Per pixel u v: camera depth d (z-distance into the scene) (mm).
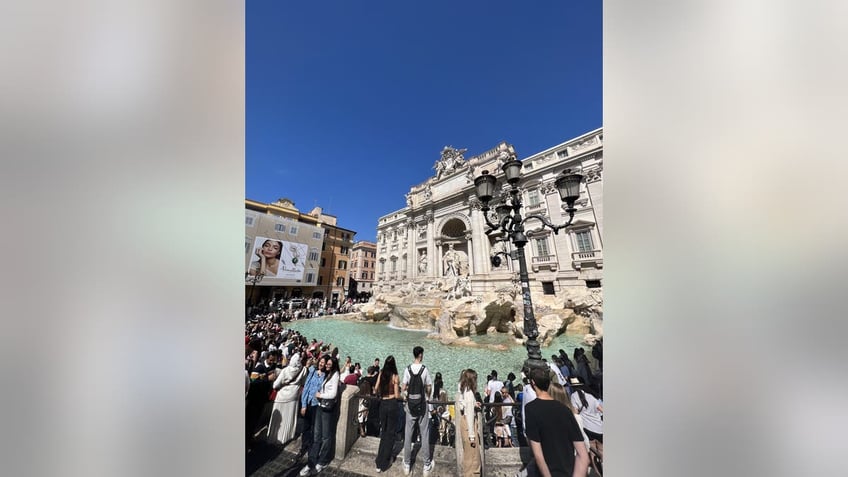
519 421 5500
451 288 22516
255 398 6574
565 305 17266
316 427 5293
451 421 5930
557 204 20266
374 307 22969
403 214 32031
